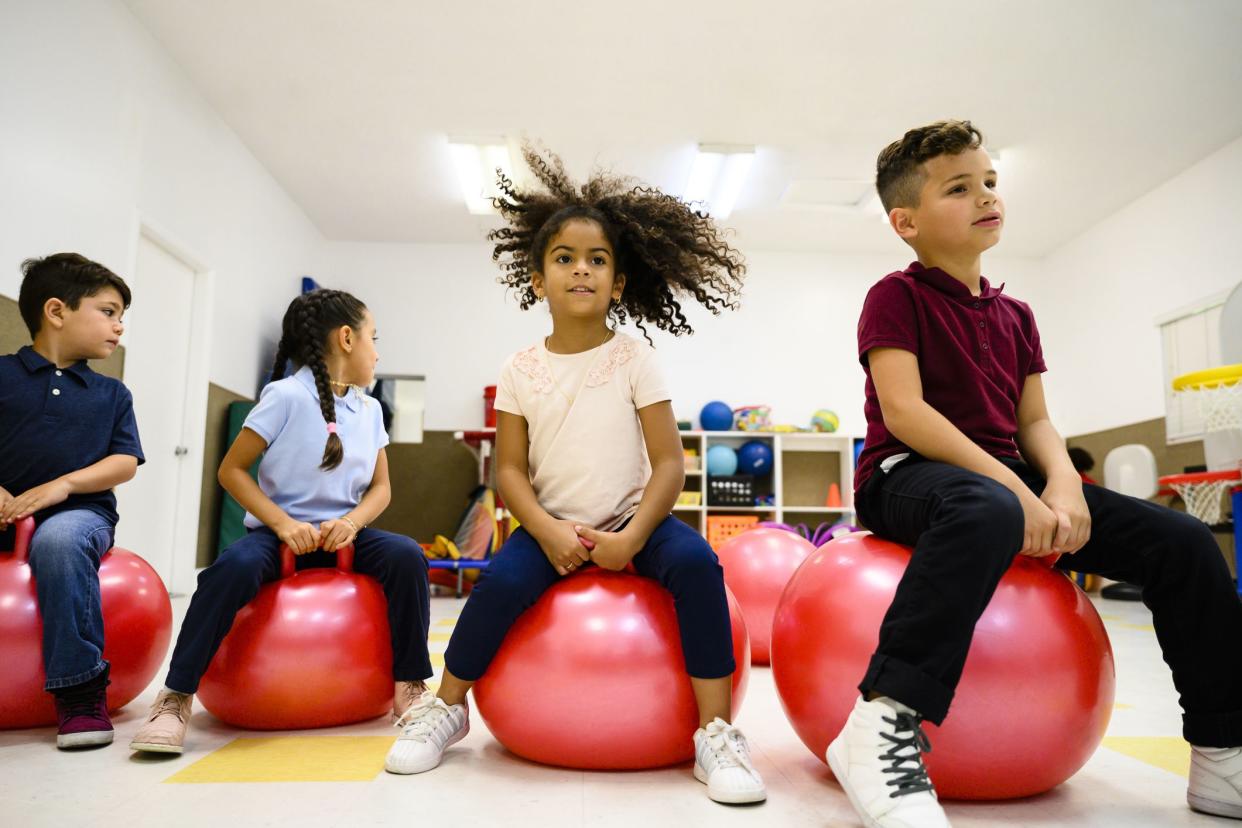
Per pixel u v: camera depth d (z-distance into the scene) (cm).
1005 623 109
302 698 150
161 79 380
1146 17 356
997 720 106
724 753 117
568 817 107
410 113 440
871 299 129
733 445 613
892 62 390
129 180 352
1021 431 135
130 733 150
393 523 601
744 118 441
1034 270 637
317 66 397
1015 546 101
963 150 128
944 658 97
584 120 443
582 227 149
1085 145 465
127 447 172
